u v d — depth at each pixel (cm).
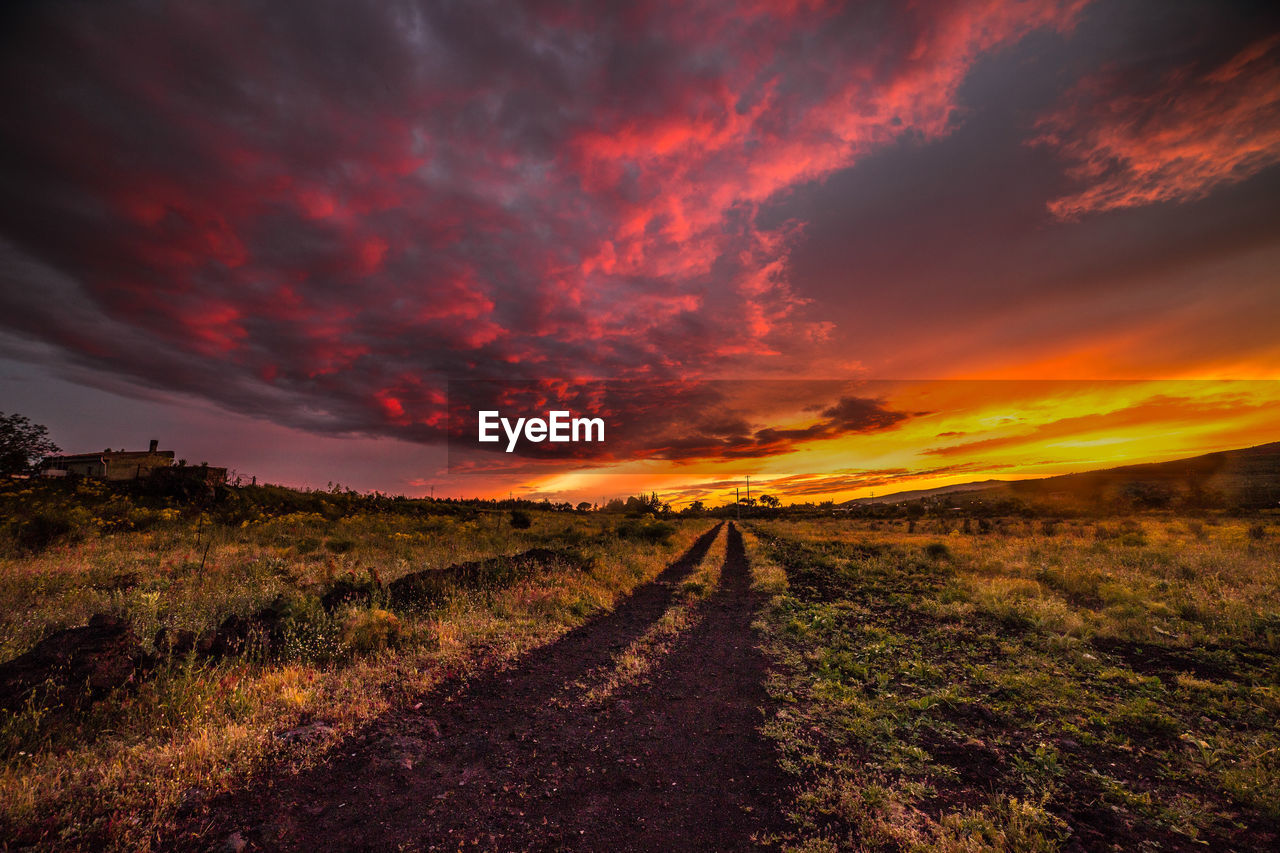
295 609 673
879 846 299
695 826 324
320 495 3494
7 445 2809
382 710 487
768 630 847
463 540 1928
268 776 366
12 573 895
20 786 310
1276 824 326
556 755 421
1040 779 383
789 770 395
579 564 1372
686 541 3059
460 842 303
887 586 1270
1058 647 722
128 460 3441
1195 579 1132
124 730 403
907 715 501
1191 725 476
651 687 584
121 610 692
